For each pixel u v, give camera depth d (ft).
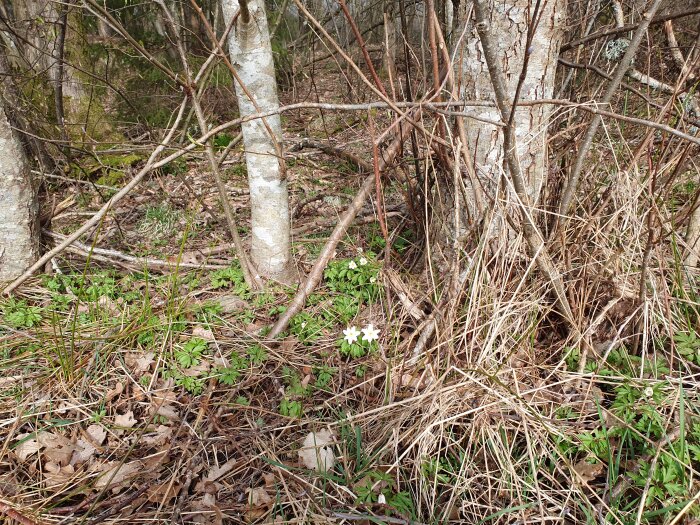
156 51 25.73
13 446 7.87
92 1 9.20
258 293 11.24
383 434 7.66
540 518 6.40
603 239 8.79
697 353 7.85
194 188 18.49
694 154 9.37
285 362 9.31
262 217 10.88
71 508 6.92
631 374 7.88
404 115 7.03
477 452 7.21
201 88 11.00
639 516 5.85
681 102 8.43
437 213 10.27
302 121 25.14
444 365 8.39
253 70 9.74
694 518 5.97
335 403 8.52
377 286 10.62
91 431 8.19
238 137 11.70
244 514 6.84
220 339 10.05
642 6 9.32
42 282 12.02
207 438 7.92
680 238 9.26
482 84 8.78
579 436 6.97
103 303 11.18
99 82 23.36
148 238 15.24
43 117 19.16
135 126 24.52
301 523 6.57
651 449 6.62
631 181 8.55
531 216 8.00
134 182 10.00
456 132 9.15
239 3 8.49
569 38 10.68
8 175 11.47
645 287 8.33
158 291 11.81
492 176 9.02
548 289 8.60
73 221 16.53
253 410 8.47
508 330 8.46
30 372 9.26
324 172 18.99
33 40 20.53
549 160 9.89
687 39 11.68
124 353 9.66
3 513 6.82
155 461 7.66
